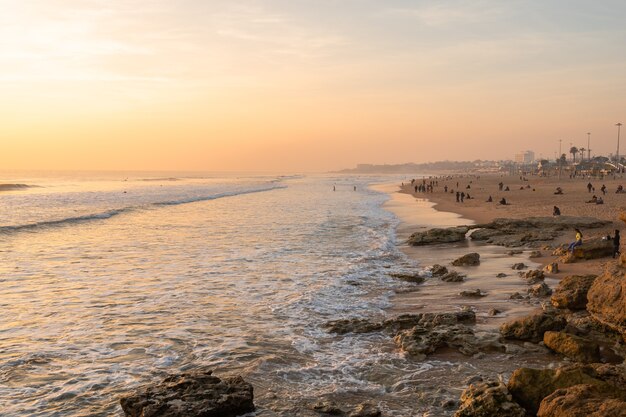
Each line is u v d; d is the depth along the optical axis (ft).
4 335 48.60
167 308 57.93
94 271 78.69
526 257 87.66
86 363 41.81
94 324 52.06
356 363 41.65
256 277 74.28
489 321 51.52
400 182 611.47
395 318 51.70
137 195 303.27
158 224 146.82
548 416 27.30
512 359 41.29
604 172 463.01
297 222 152.25
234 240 113.19
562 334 41.81
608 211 142.72
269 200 264.52
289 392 36.29
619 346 40.98
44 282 71.00
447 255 92.84
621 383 31.89
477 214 169.48
